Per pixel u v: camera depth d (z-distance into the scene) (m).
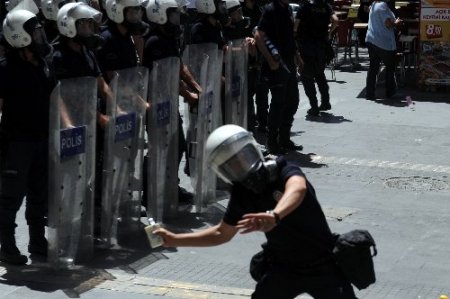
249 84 11.70
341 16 18.58
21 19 6.72
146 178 8.50
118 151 7.63
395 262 7.39
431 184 9.96
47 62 7.01
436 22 15.42
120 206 7.91
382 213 8.82
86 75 7.23
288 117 11.20
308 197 4.56
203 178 8.77
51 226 6.95
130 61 7.93
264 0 12.73
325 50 13.47
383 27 14.65
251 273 4.84
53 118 6.76
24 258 7.16
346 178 10.16
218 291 6.63
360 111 14.05
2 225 7.06
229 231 4.61
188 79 8.70
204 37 9.30
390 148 11.64
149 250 7.65
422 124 13.16
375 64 14.84
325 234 4.62
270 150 11.05
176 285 6.76
